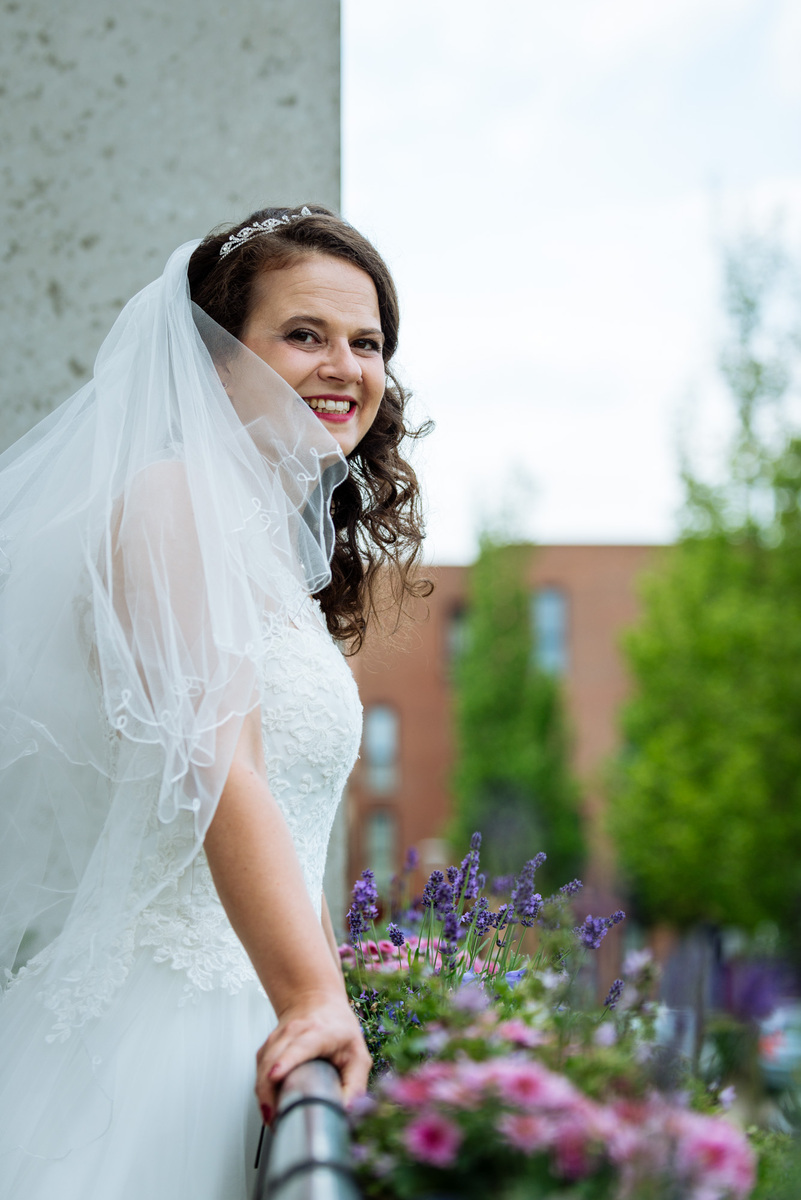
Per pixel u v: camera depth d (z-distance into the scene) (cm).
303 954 114
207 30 258
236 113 257
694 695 1403
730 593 1414
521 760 1978
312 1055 105
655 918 1420
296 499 158
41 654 149
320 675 150
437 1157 81
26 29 253
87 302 250
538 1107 83
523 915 162
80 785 157
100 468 147
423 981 140
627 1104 87
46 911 165
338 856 252
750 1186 92
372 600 220
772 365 1395
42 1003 137
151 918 137
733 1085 138
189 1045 131
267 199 255
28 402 247
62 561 148
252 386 162
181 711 124
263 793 124
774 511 1412
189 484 138
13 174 250
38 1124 128
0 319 247
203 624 129
